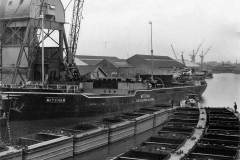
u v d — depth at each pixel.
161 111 49.25
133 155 23.67
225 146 24.69
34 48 56.97
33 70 57.84
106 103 54.41
